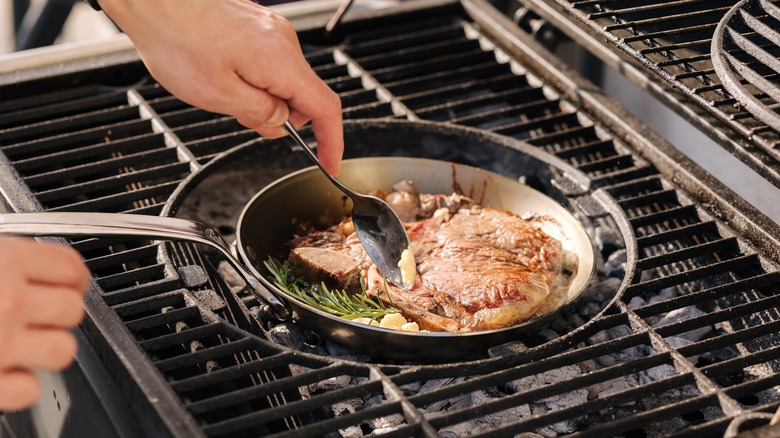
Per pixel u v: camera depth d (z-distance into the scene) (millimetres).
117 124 1360
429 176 1311
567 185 1301
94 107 1418
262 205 1251
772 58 1152
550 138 1354
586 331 1136
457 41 1521
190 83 1159
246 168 1421
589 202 1285
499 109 1446
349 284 1209
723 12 1243
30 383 978
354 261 1214
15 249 977
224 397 1062
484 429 1128
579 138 1386
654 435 1128
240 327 1188
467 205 1281
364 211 1233
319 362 1102
